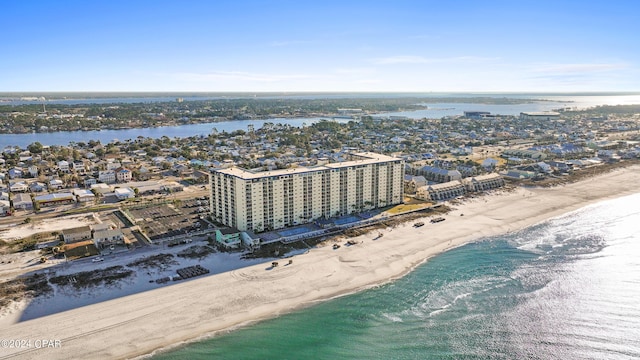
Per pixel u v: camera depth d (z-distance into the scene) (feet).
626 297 497.05
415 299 502.38
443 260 609.42
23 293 494.59
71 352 397.60
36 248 630.74
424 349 414.00
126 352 402.11
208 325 445.37
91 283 520.42
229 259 595.88
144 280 531.50
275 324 450.71
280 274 554.46
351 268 577.84
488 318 462.19
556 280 542.98
